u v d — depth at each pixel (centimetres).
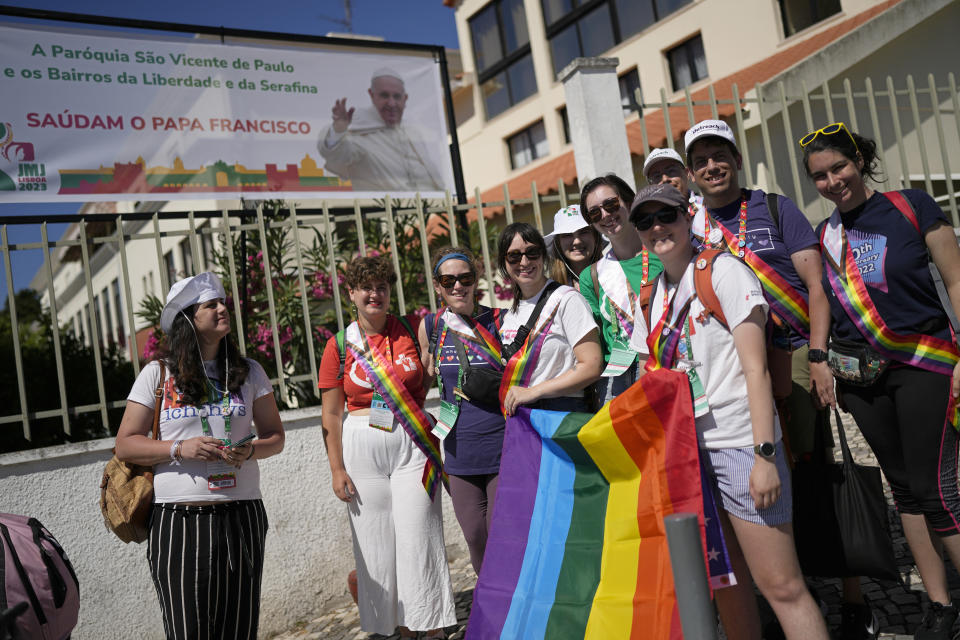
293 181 640
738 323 252
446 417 371
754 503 249
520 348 343
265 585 484
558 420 306
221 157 613
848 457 301
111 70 580
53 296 468
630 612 267
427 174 694
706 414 262
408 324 410
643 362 296
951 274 294
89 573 453
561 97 1805
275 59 641
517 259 343
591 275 373
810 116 607
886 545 294
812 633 250
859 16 1215
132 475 316
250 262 672
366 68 675
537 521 310
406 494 391
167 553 304
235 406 325
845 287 309
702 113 1054
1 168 539
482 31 2038
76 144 564
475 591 313
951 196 639
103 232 1270
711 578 251
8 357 584
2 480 441
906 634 308
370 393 400
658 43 1612
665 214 263
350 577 465
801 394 318
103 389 473
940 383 293
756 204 320
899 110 852
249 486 324
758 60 1416
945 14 870
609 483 292
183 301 321
